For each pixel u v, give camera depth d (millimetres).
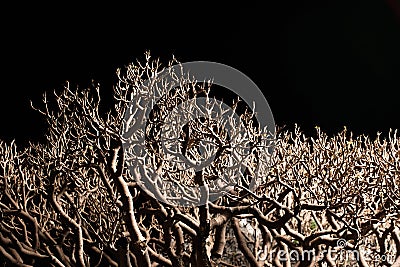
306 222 8820
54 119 7516
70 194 8984
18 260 8273
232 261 9148
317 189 7520
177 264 7273
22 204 8453
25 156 10086
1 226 8258
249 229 9555
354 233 6742
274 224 6809
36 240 8125
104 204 8055
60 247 8188
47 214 8781
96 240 8258
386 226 8383
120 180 6969
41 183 8617
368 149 8477
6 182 8383
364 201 7086
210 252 8133
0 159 9344
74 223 7602
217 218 7035
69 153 7238
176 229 7414
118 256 7527
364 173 7469
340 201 6707
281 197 7055
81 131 7219
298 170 7664
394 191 7113
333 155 7207
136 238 7016
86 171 8125
